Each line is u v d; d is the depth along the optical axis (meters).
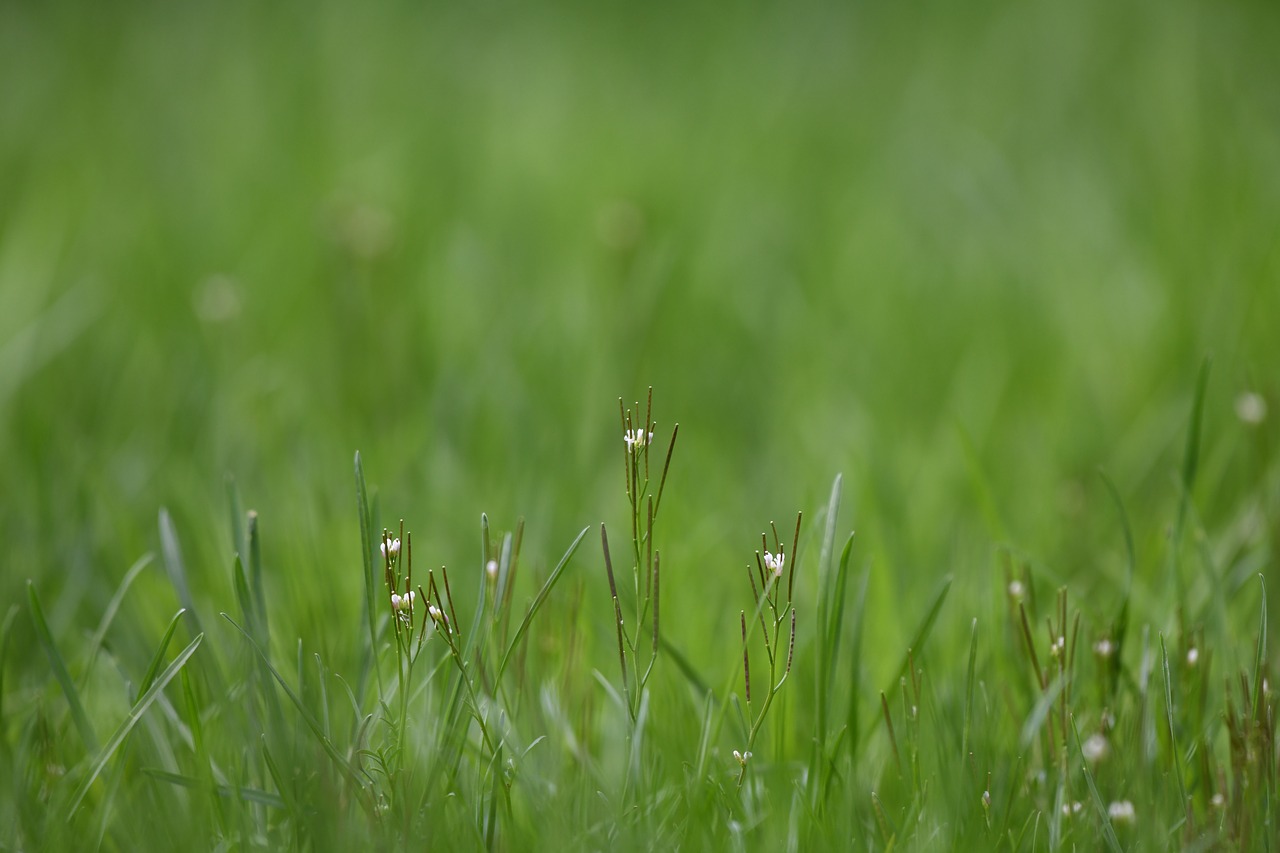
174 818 2.15
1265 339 4.31
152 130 7.11
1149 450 3.98
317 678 2.54
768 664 2.71
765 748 2.44
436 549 3.27
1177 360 4.39
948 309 5.10
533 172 6.48
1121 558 3.30
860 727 2.55
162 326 4.89
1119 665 2.45
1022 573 2.79
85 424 4.25
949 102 7.41
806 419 4.21
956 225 5.88
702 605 2.94
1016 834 2.15
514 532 3.35
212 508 3.42
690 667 2.52
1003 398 4.41
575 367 4.52
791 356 4.72
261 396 4.21
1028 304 5.03
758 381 4.65
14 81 7.96
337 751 2.14
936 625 2.93
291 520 3.31
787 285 5.24
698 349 4.86
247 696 2.34
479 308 5.03
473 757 2.25
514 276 5.35
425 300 4.98
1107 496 3.72
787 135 6.99
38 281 4.94
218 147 6.82
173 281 5.26
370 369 4.61
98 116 7.29
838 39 8.78
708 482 3.80
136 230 5.65
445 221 5.87
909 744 2.27
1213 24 7.92
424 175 6.35
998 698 2.47
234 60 8.16
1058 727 2.38
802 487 3.69
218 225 5.82
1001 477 3.87
